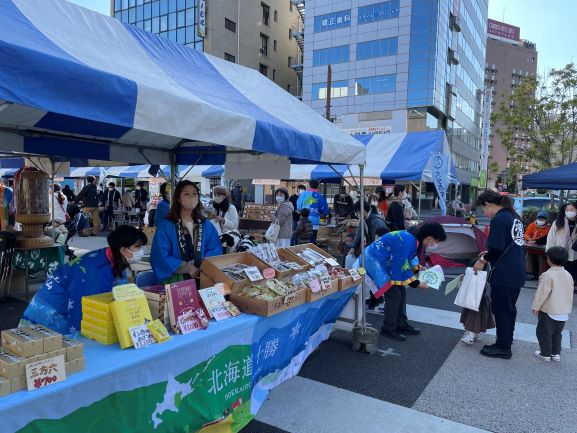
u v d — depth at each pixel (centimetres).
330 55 3669
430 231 446
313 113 404
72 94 172
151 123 202
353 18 3525
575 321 539
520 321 538
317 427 288
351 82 3578
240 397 257
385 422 296
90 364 182
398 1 3319
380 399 329
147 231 690
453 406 320
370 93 3509
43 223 614
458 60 3906
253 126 260
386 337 467
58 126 381
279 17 4578
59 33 221
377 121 3484
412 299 633
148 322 214
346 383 355
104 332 207
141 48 286
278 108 350
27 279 591
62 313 243
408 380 363
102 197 1469
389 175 711
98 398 175
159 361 199
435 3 3200
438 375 374
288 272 343
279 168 504
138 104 196
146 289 265
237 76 366
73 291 243
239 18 4053
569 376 376
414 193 3300
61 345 171
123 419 186
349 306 444
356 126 3572
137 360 188
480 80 5541
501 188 2636
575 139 1861
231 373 248
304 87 3825
